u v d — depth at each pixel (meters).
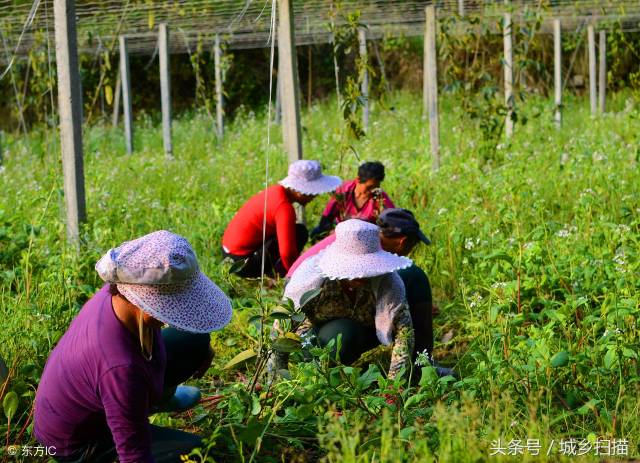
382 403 3.77
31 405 4.00
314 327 4.52
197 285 3.07
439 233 6.82
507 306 4.71
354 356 4.48
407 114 16.36
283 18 7.38
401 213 4.45
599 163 8.37
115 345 3.06
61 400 3.19
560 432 3.81
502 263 5.41
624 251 5.37
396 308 4.21
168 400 3.95
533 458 3.28
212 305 3.06
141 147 15.54
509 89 10.62
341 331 4.36
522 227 6.48
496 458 3.23
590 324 4.81
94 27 11.85
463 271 6.07
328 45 20.19
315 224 7.98
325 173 9.89
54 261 5.62
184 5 10.18
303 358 4.00
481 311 4.80
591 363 4.31
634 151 9.07
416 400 3.68
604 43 16.41
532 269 5.26
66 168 6.35
